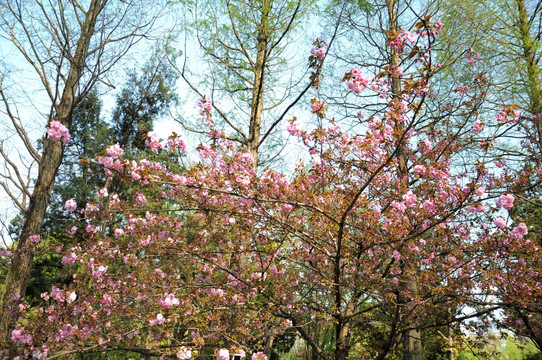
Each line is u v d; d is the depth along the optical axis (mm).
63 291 5703
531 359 9172
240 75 8414
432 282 5328
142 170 4344
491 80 7738
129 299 5559
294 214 5918
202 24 8180
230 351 4781
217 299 5707
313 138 5086
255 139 8094
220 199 5426
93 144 15102
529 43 7855
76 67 8453
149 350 5484
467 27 8000
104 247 6023
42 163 7930
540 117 7367
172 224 6492
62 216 14383
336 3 8969
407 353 6883
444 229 5668
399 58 8344
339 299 5512
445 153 6516
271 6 8266
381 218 5863
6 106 7605
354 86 4043
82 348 5195
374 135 4531
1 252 7562
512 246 5199
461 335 6457
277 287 5910
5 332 6766
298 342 14320
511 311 5633
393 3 8906
